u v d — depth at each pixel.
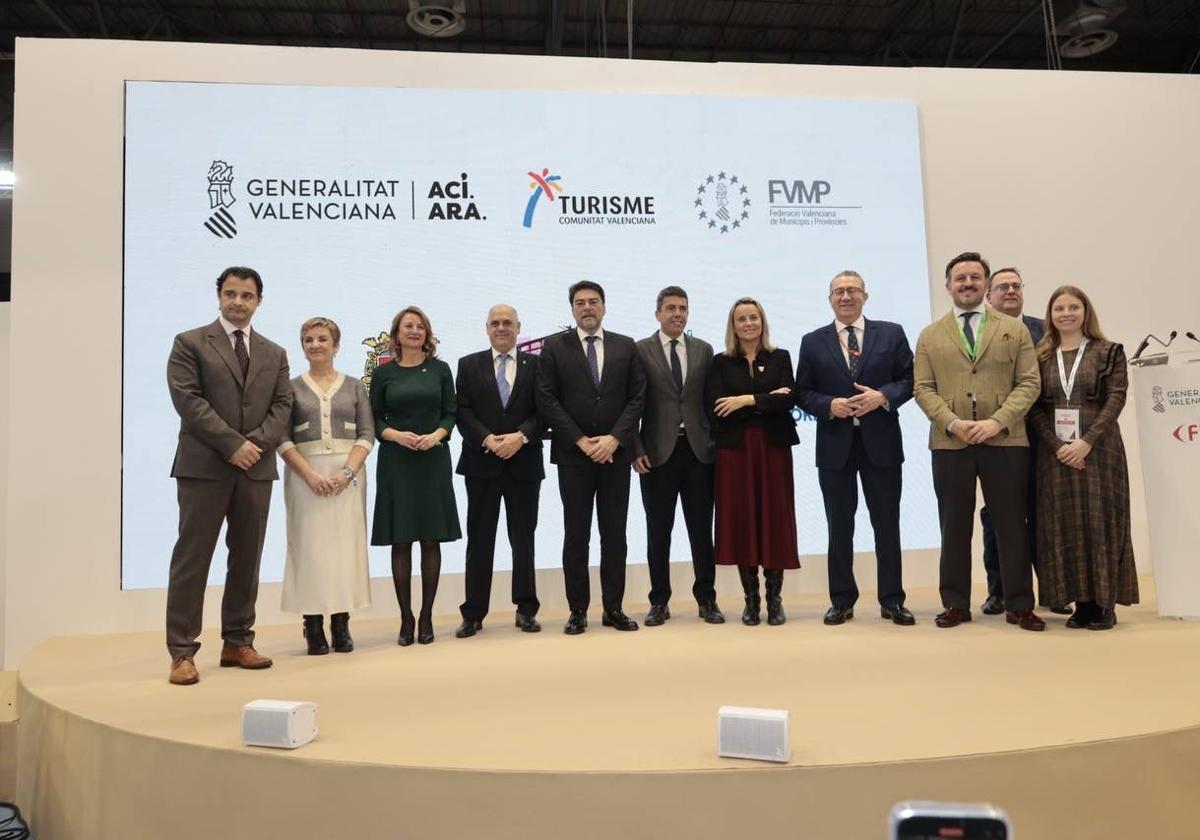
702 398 3.56
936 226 4.58
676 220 4.38
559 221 4.31
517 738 1.92
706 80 4.49
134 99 4.05
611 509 3.41
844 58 8.28
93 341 3.94
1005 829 0.89
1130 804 1.79
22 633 3.80
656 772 1.68
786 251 4.44
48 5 7.04
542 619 3.80
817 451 3.45
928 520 4.39
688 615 3.72
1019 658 2.64
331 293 4.12
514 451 3.33
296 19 7.44
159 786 1.98
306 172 4.16
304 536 3.09
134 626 3.87
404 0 7.18
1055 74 4.71
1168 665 2.50
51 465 3.87
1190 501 3.11
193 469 2.76
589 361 3.43
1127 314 4.66
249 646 2.93
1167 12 7.57
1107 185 4.70
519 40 7.80
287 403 2.99
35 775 2.46
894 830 0.92
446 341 4.20
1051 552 3.19
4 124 7.22
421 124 4.26
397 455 3.28
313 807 1.80
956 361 3.25
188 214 4.05
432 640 3.29
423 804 1.74
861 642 2.97
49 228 3.95
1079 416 3.16
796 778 1.68
